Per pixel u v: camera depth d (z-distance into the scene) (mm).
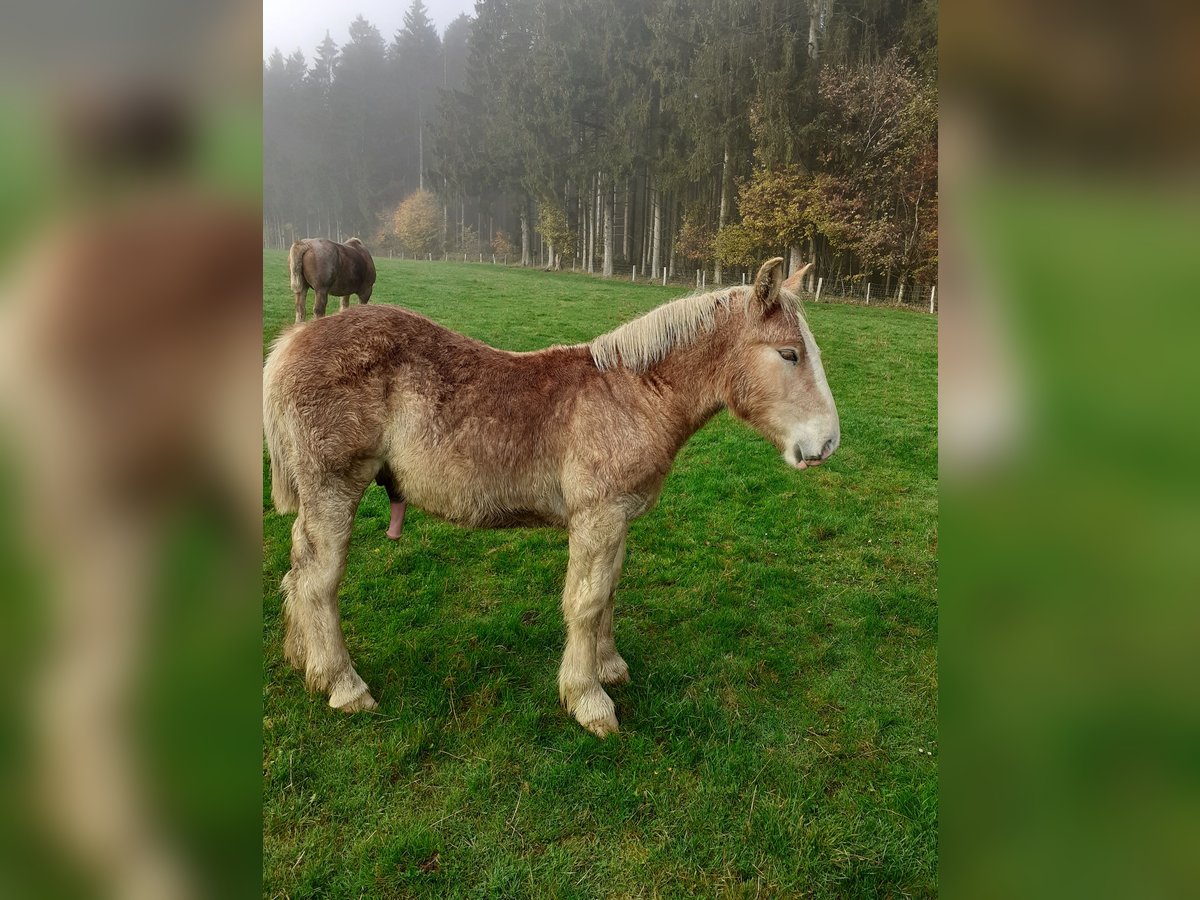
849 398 8867
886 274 21672
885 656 3459
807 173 22734
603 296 19062
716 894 2150
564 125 35500
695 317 2785
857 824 2420
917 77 20656
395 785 2504
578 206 39375
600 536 2732
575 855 2268
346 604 3688
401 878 2154
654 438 2783
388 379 2678
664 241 33969
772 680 3230
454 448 2688
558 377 2803
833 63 23062
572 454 2725
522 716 2875
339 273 10555
